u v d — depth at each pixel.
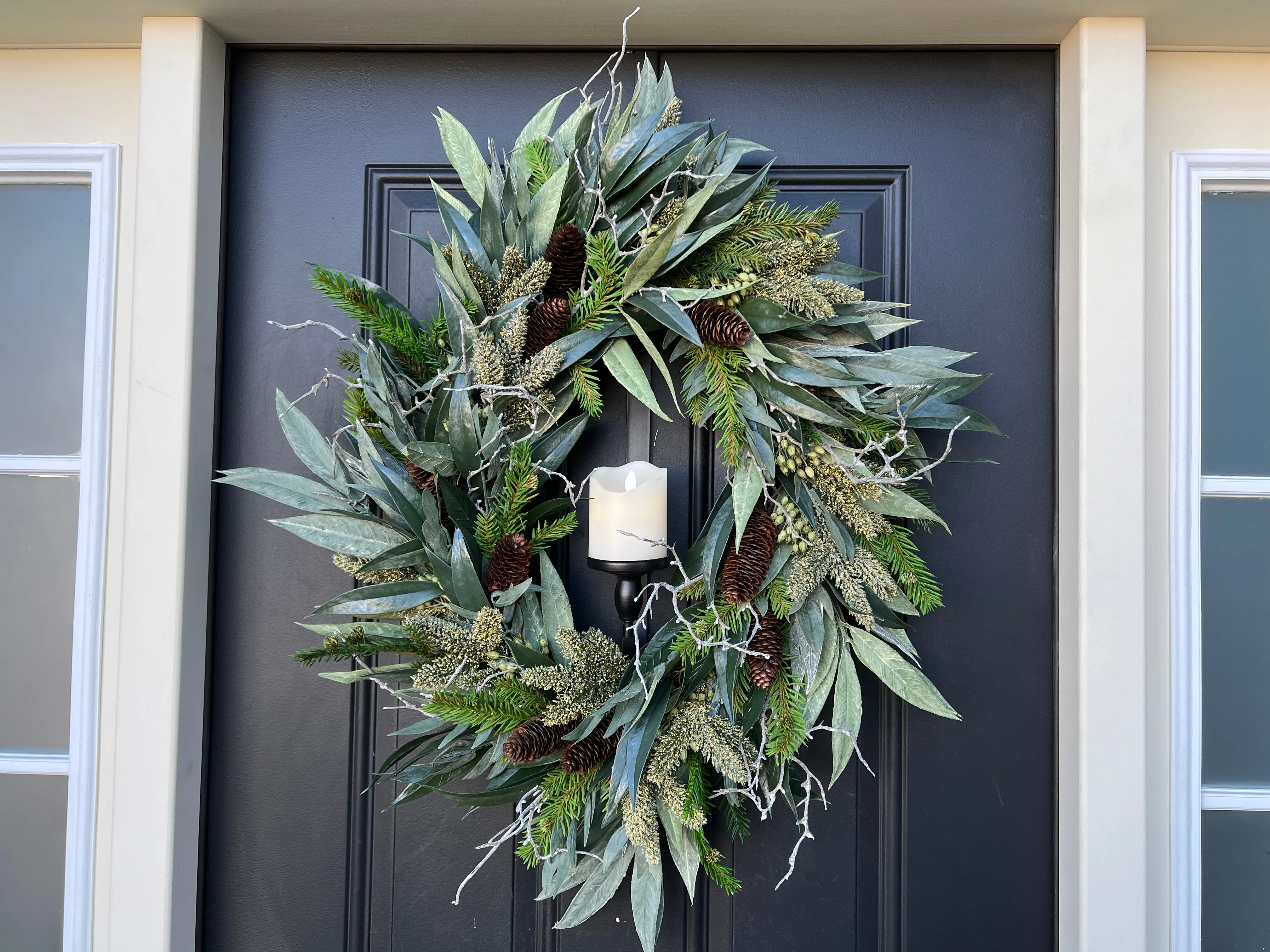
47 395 0.98
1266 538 0.97
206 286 0.91
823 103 0.96
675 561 0.80
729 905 0.93
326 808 0.93
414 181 0.96
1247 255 0.98
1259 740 0.96
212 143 0.92
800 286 0.83
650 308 0.80
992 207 0.95
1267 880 0.95
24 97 0.96
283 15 0.89
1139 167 0.88
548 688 0.78
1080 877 0.87
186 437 0.88
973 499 0.94
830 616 0.85
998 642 0.93
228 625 0.94
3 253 0.98
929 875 0.92
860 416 0.85
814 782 0.93
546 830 0.77
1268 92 0.96
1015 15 0.88
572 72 0.96
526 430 0.84
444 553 0.82
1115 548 0.87
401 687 0.94
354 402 0.85
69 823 0.92
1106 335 0.88
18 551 0.97
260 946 0.92
